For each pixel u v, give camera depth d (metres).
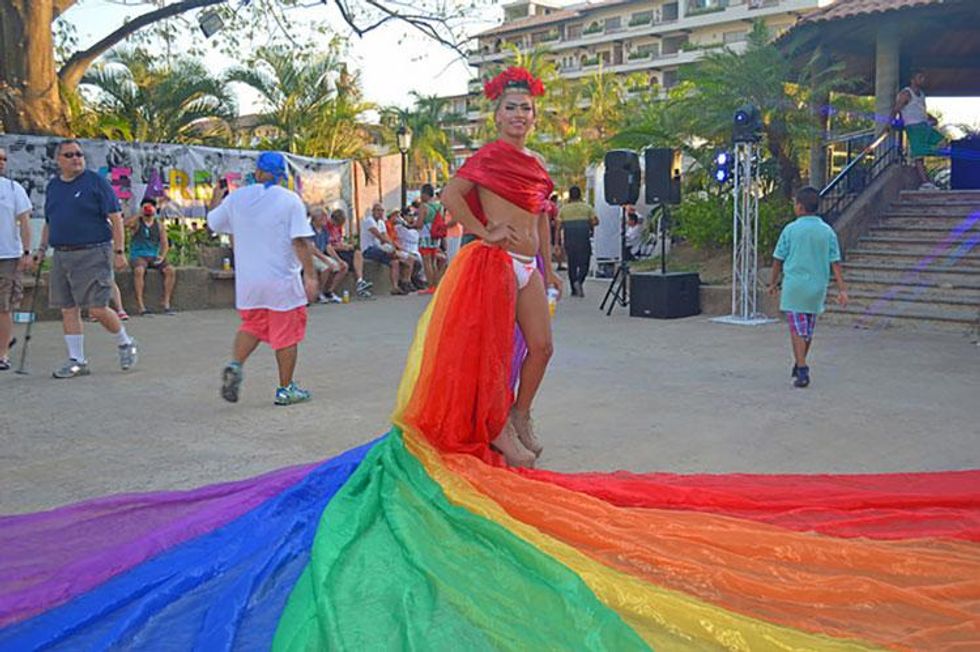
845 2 15.74
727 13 74.62
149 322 12.09
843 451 5.22
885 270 12.10
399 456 4.01
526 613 2.65
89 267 7.66
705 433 5.67
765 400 6.64
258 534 3.47
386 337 10.43
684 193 17.55
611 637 2.44
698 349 9.23
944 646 2.53
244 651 2.59
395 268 16.47
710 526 3.43
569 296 15.21
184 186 15.79
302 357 8.92
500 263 4.33
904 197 14.19
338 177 18.89
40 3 15.12
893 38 15.12
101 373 7.96
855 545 3.27
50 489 4.52
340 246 15.40
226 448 5.35
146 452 5.25
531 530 3.16
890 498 3.97
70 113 16.62
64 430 5.79
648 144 18.31
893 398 6.66
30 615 2.85
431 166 49.91
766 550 3.21
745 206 11.66
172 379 7.68
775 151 16.42
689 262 15.77
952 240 12.43
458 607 2.69
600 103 55.16
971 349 8.94
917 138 14.75
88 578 3.09
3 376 7.80
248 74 26.83
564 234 14.94
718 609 2.61
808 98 16.23
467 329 4.23
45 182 14.05
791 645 2.44
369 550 3.15
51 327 11.42
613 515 3.48
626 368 8.09
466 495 3.49
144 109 23.22
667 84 80.81
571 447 5.35
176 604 2.95
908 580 3.09
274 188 6.36
